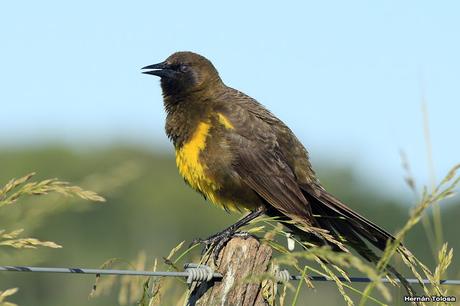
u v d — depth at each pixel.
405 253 8.34
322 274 8.12
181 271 8.57
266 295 8.17
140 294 8.81
